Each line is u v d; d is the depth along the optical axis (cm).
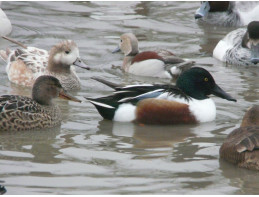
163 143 1352
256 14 2528
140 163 1231
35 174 1166
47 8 2511
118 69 1967
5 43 2111
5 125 1402
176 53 2091
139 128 1453
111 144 1341
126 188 1112
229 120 1508
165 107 1464
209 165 1222
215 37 2319
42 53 1862
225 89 1755
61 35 2203
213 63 2052
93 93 1723
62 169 1193
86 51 2072
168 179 1155
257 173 1183
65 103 1623
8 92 1709
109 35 2230
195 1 2723
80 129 1437
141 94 1490
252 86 1795
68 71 1767
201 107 1484
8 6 2512
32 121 1416
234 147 1208
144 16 2473
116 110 1490
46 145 1325
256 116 1302
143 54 1930
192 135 1408
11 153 1274
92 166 1211
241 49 2061
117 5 2600
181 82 1508
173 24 2405
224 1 2480
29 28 2267
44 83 1456
